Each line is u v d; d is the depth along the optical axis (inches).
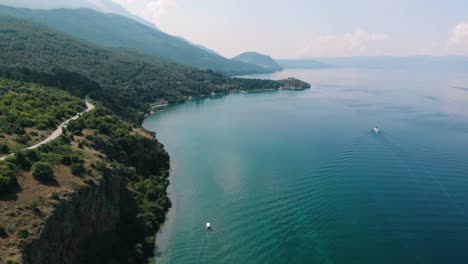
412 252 3378.4
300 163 5767.7
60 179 3065.9
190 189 4877.0
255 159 6063.0
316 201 4409.5
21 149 3447.3
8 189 2684.5
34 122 4453.7
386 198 4431.6
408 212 4097.0
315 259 3309.5
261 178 5191.9
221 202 4468.5
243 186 4923.7
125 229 3577.8
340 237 3644.2
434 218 3959.2
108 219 3410.4
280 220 3996.1
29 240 2373.3
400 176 5103.3
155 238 3693.4
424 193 4557.1
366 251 3405.5
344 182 4933.6
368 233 3695.9
